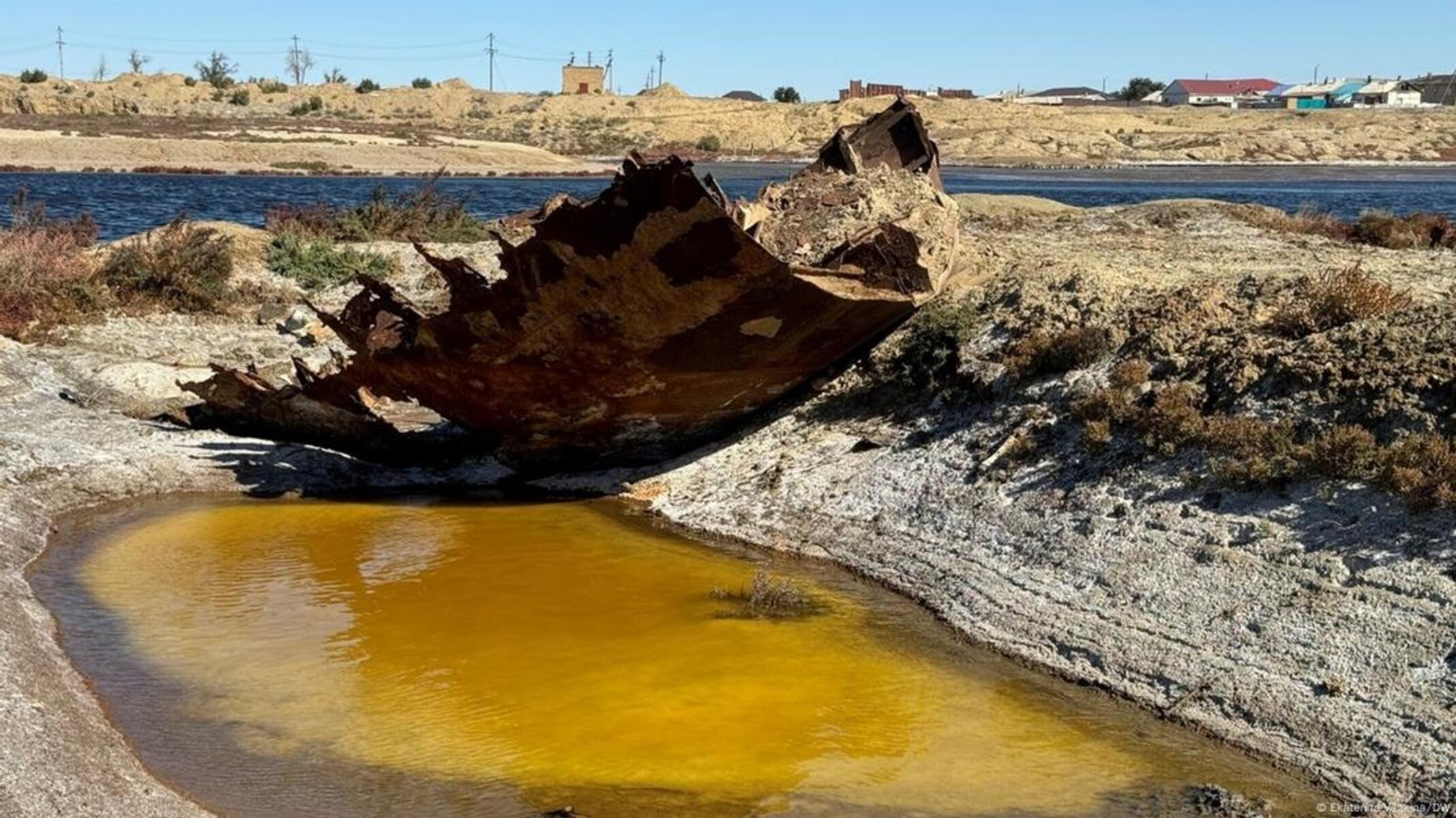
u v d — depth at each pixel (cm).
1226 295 1448
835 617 1159
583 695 990
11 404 1720
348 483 1606
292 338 2250
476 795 834
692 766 880
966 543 1252
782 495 1449
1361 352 1199
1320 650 959
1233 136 11319
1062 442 1317
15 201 2802
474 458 1692
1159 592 1080
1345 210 4544
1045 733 931
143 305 2272
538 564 1304
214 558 1308
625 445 1609
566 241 1294
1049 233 2477
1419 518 1023
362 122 11788
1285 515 1094
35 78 11944
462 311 1409
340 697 980
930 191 1895
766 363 1488
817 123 11981
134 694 974
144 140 8200
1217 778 865
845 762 887
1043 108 13275
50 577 1231
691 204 1223
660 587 1237
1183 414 1232
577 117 12562
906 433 1473
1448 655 909
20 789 745
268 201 4916
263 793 829
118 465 1539
